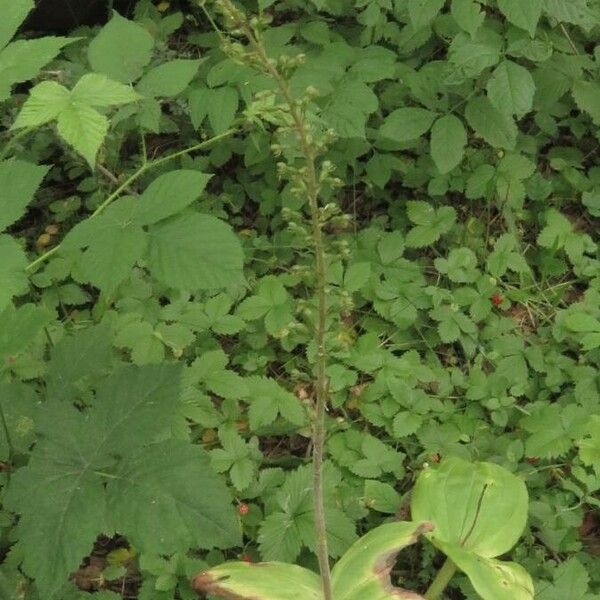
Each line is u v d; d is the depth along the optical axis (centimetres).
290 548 83
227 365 102
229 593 74
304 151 59
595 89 110
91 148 67
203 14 125
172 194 72
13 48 71
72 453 70
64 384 81
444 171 103
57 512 67
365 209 116
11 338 70
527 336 105
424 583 88
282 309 99
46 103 67
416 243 106
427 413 96
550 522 88
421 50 116
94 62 83
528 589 77
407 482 93
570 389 99
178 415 88
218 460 89
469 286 107
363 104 98
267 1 91
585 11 96
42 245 110
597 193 114
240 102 110
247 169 116
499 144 103
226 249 71
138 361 93
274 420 95
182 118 113
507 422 97
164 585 83
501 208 111
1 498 81
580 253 108
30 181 69
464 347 102
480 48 97
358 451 93
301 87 98
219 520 67
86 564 89
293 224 61
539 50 98
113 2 126
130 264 71
